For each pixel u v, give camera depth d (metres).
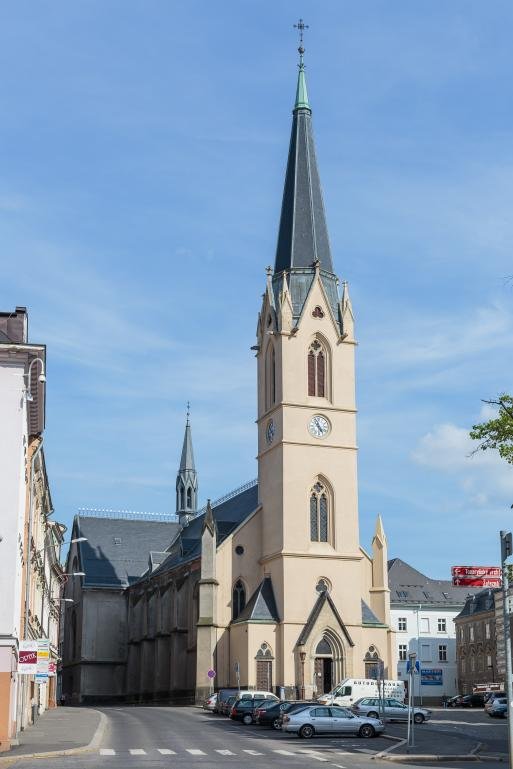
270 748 50.44
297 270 104.50
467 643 140.75
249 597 98.94
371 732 59.22
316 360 101.94
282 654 92.50
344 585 96.62
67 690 143.88
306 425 99.44
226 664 96.69
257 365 106.94
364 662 96.25
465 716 87.75
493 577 34.59
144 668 122.25
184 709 91.56
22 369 49.75
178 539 135.25
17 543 48.12
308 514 97.31
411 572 152.12
